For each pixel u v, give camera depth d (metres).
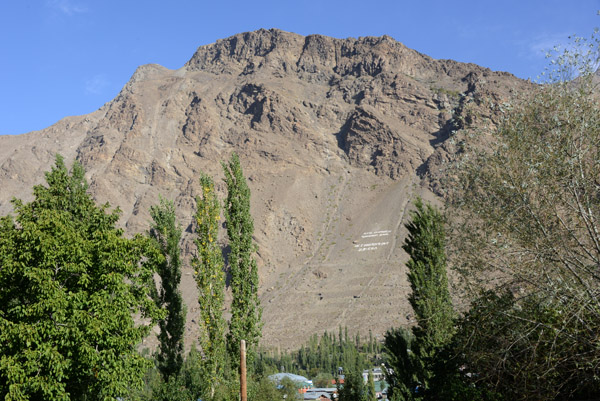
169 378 37.16
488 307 22.30
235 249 34.66
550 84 22.06
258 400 51.06
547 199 21.25
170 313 37.97
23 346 21.72
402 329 37.09
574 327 21.14
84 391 25.23
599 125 20.97
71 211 30.20
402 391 34.41
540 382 22.72
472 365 26.09
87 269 24.86
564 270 21.06
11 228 25.31
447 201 23.11
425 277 33.75
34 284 22.64
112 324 24.08
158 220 39.12
